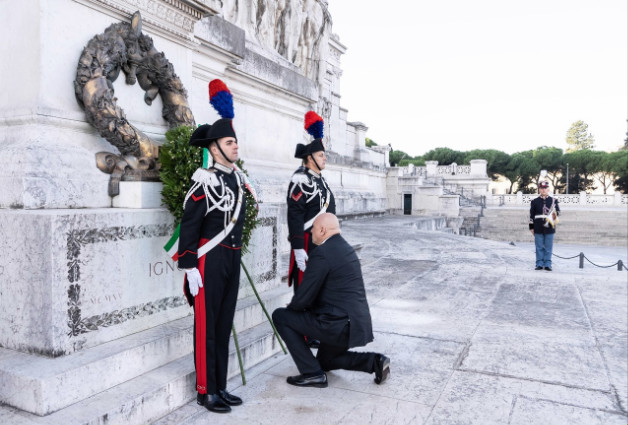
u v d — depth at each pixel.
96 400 2.80
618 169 52.00
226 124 3.19
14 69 3.58
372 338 3.52
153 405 2.99
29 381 2.62
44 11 3.48
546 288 7.45
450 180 43.84
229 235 3.22
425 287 7.46
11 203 3.18
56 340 2.85
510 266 9.49
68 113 3.62
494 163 57.47
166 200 3.55
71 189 3.43
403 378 3.83
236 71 7.22
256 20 8.83
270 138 8.59
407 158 68.00
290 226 4.24
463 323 5.47
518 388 3.65
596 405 3.37
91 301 3.07
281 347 4.39
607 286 7.60
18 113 3.48
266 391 3.53
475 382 3.76
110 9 3.95
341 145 24.84
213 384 3.18
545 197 9.08
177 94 4.59
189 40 4.90
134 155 3.87
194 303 3.17
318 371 3.61
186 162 3.53
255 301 4.49
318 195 4.25
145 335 3.39
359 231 16.77
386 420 3.10
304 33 11.20
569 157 55.75
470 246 12.88
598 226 29.98
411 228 18.12
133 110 4.28
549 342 4.78
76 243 2.95
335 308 3.45
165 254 3.65
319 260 3.46
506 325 5.38
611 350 4.55
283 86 8.56
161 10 4.42
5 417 2.58
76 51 3.72
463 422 3.09
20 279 2.94
